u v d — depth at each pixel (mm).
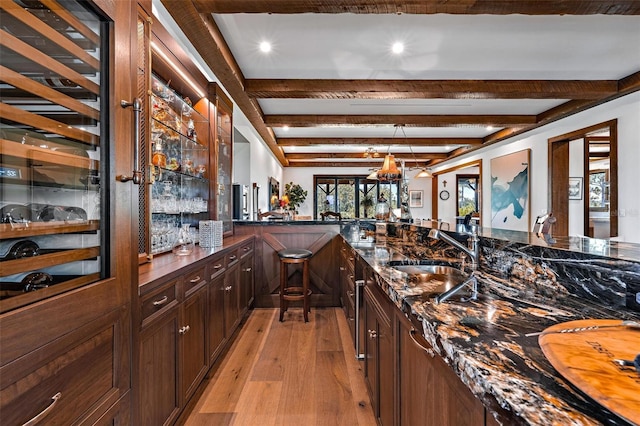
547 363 628
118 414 1063
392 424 1327
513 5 1888
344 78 3346
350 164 9750
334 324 3205
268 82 3361
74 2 910
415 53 2793
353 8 1920
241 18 2283
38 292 786
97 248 1008
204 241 2520
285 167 10203
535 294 1161
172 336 1560
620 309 964
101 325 984
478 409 637
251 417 1787
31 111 805
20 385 712
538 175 5211
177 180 2541
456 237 2023
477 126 4812
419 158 7988
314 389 2053
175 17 2021
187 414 1812
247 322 3277
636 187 3588
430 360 907
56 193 897
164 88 2250
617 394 500
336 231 3889
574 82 3391
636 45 2658
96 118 1011
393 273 1550
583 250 1151
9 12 742
